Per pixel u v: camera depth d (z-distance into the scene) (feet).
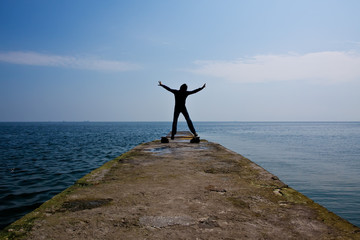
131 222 7.38
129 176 13.07
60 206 8.69
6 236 6.46
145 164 16.30
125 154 20.67
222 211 8.25
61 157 57.62
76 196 9.78
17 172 38.70
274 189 10.77
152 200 9.34
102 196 9.80
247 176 13.06
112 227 7.05
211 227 7.04
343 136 196.65
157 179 12.45
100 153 66.44
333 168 50.34
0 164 46.85
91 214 7.98
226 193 10.19
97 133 211.00
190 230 6.85
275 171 46.75
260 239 6.33
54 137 149.48
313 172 45.96
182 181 12.08
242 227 7.04
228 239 6.35
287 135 209.26
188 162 16.97
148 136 163.63
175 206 8.71
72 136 161.58
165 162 16.98
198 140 30.50
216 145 27.73
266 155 71.31
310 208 8.54
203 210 8.34
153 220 7.53
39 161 51.03
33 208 21.29
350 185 36.19
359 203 28.22
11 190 27.53
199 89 31.91
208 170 14.48
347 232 6.70
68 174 37.24
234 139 146.82
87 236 6.50
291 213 8.07
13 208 21.27
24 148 79.92
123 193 10.19
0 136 159.43
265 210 8.34
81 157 57.82
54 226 7.09
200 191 10.46
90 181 12.03
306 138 167.84
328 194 31.71
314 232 6.71
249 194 10.07
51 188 28.60
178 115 33.40
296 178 40.86
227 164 16.21
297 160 61.36
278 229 6.90
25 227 7.00
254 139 149.18
